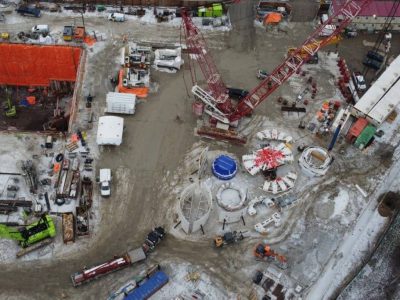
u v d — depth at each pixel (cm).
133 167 8144
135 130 8588
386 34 10250
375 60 9762
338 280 7219
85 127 8544
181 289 6956
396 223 7838
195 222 7256
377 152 8644
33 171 7831
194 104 8794
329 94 9331
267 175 8162
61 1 10300
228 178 8050
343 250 7500
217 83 8638
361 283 7206
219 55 9756
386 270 7369
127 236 7419
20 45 9450
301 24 10362
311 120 8938
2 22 9894
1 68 9575
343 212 7881
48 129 8969
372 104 8744
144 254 7088
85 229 7362
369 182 8262
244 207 7762
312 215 7812
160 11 10281
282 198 7881
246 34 10100
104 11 10231
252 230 7581
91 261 7150
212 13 10200
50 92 9725
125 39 9794
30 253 7156
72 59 9594
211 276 7112
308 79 9456
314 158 8375
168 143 8475
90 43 9694
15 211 7525
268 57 9812
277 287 7031
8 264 7050
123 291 6844
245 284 7062
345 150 8619
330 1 10481
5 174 7888
